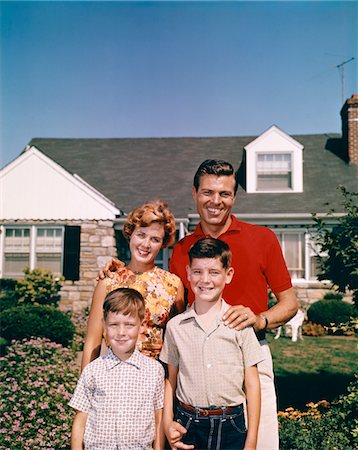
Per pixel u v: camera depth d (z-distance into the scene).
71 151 17.23
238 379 2.85
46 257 13.67
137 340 3.13
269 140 14.71
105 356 3.05
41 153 13.70
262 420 3.11
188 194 14.55
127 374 2.96
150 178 15.53
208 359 2.85
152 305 3.18
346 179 14.75
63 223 13.59
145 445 2.91
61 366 7.44
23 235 13.80
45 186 13.69
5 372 6.59
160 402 3.01
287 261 13.73
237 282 3.26
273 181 14.77
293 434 4.51
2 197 13.72
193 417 2.84
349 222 5.27
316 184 14.68
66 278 13.28
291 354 9.45
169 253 14.44
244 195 14.51
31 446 4.63
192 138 17.52
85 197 13.58
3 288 12.95
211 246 2.95
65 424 5.01
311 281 13.48
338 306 12.38
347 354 9.41
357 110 15.26
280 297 3.31
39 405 5.29
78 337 10.52
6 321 9.34
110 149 17.22
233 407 2.86
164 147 17.12
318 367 8.26
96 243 13.46
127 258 14.74
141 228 3.28
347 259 5.06
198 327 2.93
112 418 2.88
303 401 6.20
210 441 2.79
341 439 4.31
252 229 3.37
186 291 3.44
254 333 2.94
